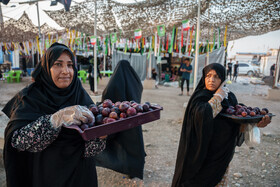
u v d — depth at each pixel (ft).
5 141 3.75
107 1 20.51
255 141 5.41
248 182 8.41
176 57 53.78
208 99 5.73
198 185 5.70
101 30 28.96
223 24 21.31
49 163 3.98
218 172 5.57
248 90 36.73
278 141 12.59
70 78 4.18
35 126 3.42
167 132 14.20
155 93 31.07
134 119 4.09
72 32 31.04
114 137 8.30
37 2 23.72
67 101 4.30
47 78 4.10
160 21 21.76
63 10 24.34
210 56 37.88
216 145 5.53
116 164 8.12
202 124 5.25
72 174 4.21
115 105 4.57
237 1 16.21
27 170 4.20
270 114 5.51
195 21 20.79
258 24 20.40
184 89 36.47
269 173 9.04
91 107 4.11
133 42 29.84
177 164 6.24
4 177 8.57
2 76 44.01
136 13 21.29
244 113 5.26
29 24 32.53
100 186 8.18
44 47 33.01
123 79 8.45
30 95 4.02
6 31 31.58
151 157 10.55
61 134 3.97
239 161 10.16
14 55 56.18
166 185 8.24
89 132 3.38
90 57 33.65
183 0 17.53
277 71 27.37
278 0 15.69
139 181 8.48
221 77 5.65
